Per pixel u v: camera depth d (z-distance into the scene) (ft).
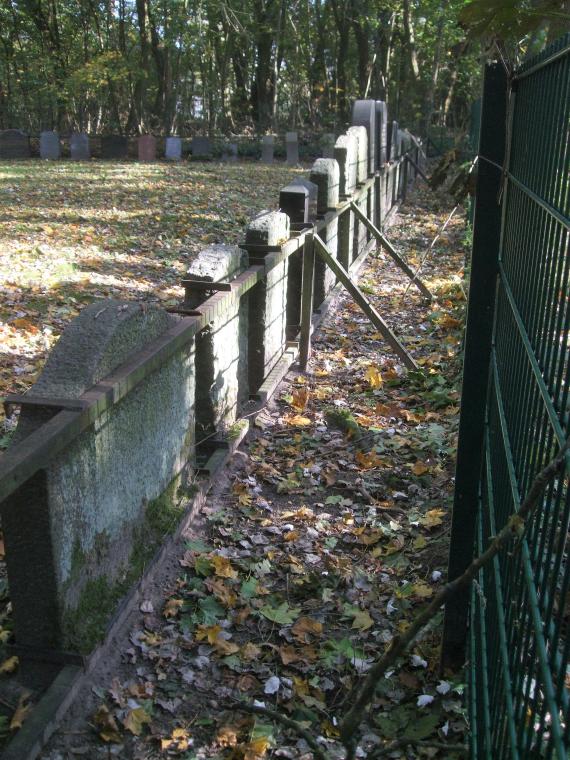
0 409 17.89
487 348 10.30
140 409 12.12
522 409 7.61
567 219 5.83
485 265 10.18
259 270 18.54
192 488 14.75
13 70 123.54
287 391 21.42
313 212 27.27
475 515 10.52
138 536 12.35
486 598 8.89
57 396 9.91
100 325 10.93
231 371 17.56
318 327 27.04
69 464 9.83
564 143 6.39
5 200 47.98
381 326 23.12
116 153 92.17
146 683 10.40
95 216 43.37
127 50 122.83
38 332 23.85
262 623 11.96
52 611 9.86
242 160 96.22
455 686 10.23
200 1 105.81
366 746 9.61
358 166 38.29
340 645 11.36
